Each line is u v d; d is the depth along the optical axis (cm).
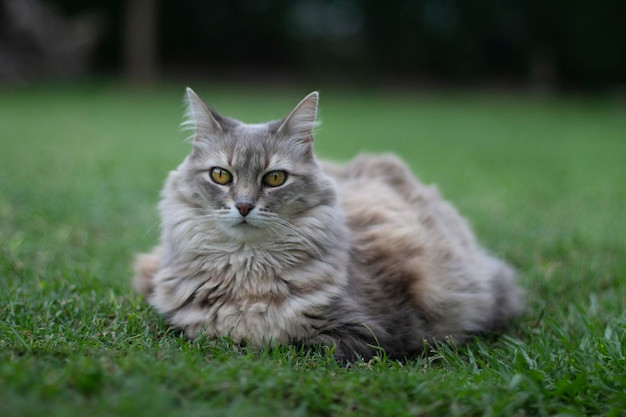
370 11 538
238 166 94
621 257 125
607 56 529
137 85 466
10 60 431
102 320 95
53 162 182
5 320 94
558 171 212
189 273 94
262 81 537
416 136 302
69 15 494
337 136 288
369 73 545
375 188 109
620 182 193
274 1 528
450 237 108
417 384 82
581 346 93
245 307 92
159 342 90
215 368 82
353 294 94
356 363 90
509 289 108
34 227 127
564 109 452
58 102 363
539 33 541
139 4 470
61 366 81
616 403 81
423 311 98
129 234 128
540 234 136
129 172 175
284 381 81
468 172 207
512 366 89
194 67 541
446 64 560
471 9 536
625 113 431
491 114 414
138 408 74
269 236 93
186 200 96
